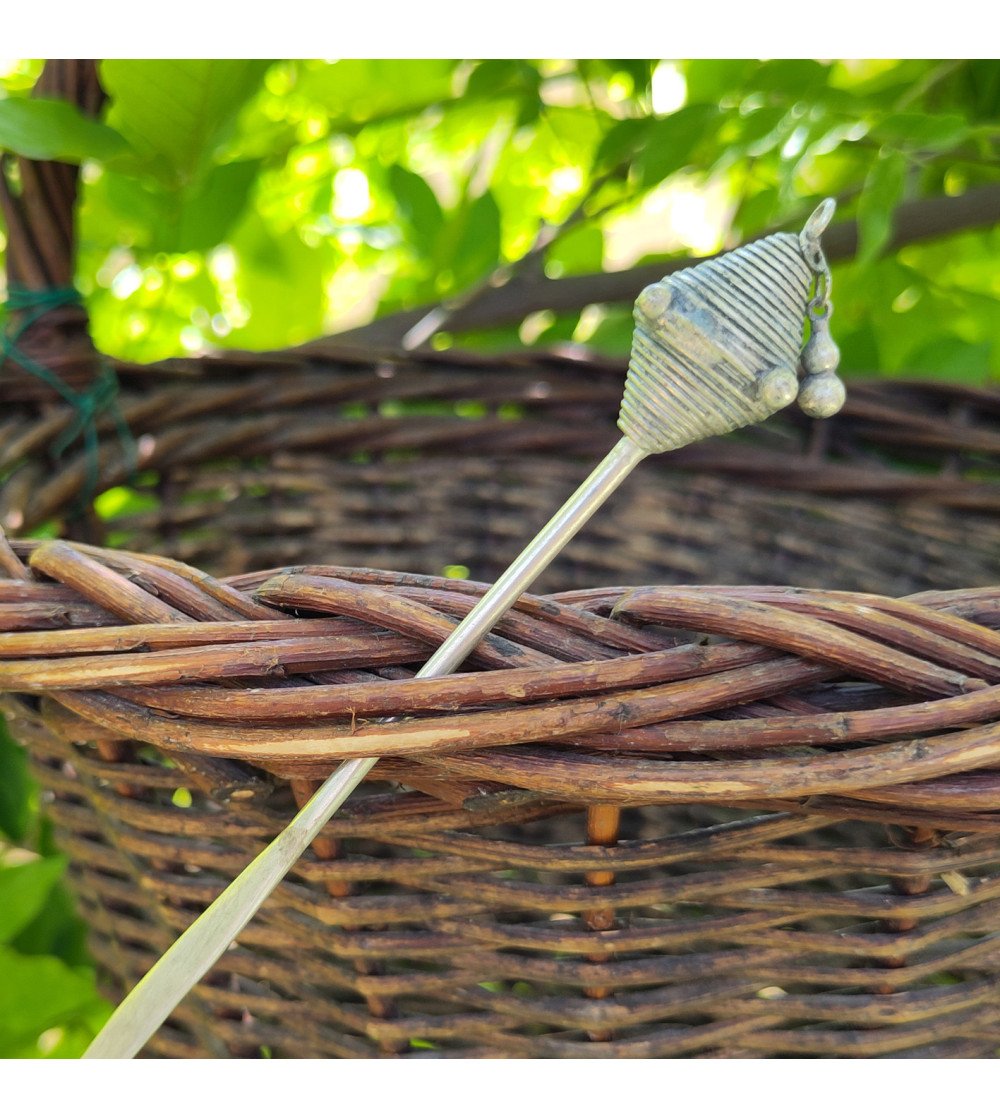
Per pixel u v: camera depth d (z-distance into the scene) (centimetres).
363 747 25
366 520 53
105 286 62
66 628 26
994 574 50
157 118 43
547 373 54
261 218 60
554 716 24
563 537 25
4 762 41
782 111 43
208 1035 31
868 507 52
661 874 33
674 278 25
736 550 53
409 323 58
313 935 28
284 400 50
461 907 28
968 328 62
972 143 51
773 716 25
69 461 45
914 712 24
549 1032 29
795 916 27
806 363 25
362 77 56
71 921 42
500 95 54
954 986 28
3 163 41
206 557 51
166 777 28
